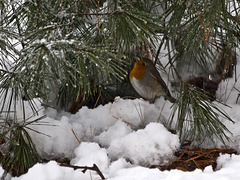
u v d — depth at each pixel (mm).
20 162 3004
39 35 2979
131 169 3006
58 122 3607
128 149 3416
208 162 3350
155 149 3396
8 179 2961
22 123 3469
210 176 2795
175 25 3459
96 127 4051
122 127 3770
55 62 2527
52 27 3021
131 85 4711
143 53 4465
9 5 3537
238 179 2729
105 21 3443
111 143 3477
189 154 3518
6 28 3355
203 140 3537
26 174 2752
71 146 3576
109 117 4055
